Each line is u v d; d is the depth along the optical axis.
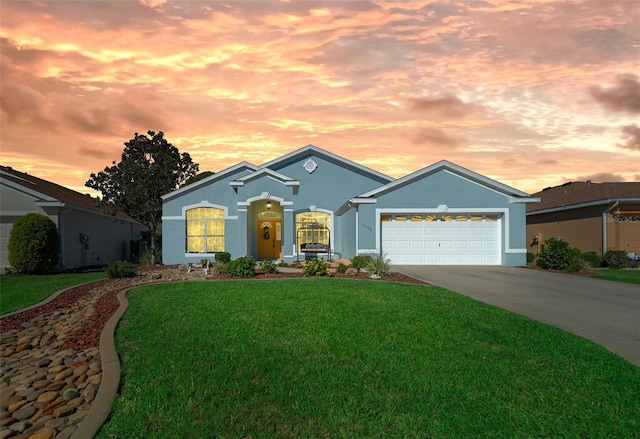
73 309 10.01
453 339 6.72
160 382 5.12
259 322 7.72
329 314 8.31
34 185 21.59
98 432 4.07
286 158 23.19
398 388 4.95
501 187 19.33
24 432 4.26
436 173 19.38
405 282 13.45
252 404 4.57
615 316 8.89
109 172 22.81
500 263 19.56
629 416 4.38
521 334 7.06
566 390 4.95
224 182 22.53
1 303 10.80
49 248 18.11
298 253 22.94
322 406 4.53
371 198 19.22
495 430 4.09
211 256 22.31
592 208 23.56
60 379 5.64
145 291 11.58
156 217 23.70
